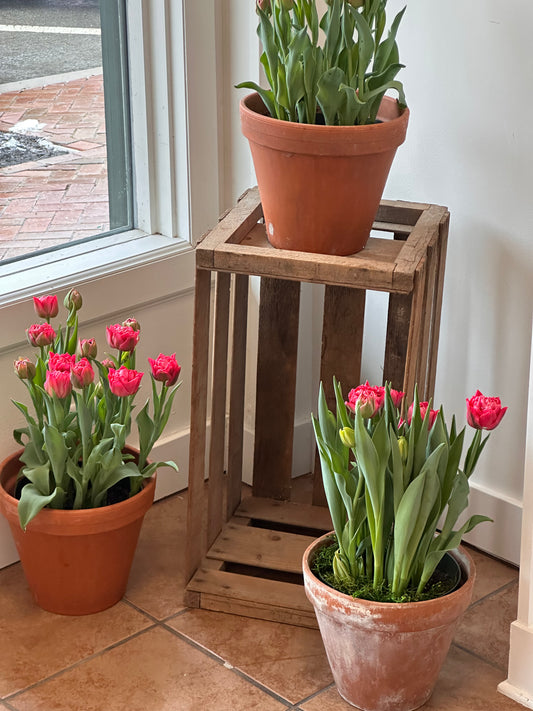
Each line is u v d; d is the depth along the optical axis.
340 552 1.73
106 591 1.98
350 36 1.67
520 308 1.99
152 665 1.86
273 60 1.68
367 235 1.81
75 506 1.87
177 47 2.10
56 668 1.84
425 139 2.04
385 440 1.56
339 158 1.66
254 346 2.36
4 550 2.13
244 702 1.77
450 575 1.74
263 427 2.23
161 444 2.36
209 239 1.80
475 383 2.12
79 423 1.80
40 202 2.11
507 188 1.94
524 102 1.86
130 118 2.21
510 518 2.11
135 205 2.29
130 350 1.82
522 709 1.76
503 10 1.84
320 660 1.88
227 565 2.15
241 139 2.23
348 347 2.08
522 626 1.75
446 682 1.82
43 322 2.03
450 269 2.09
